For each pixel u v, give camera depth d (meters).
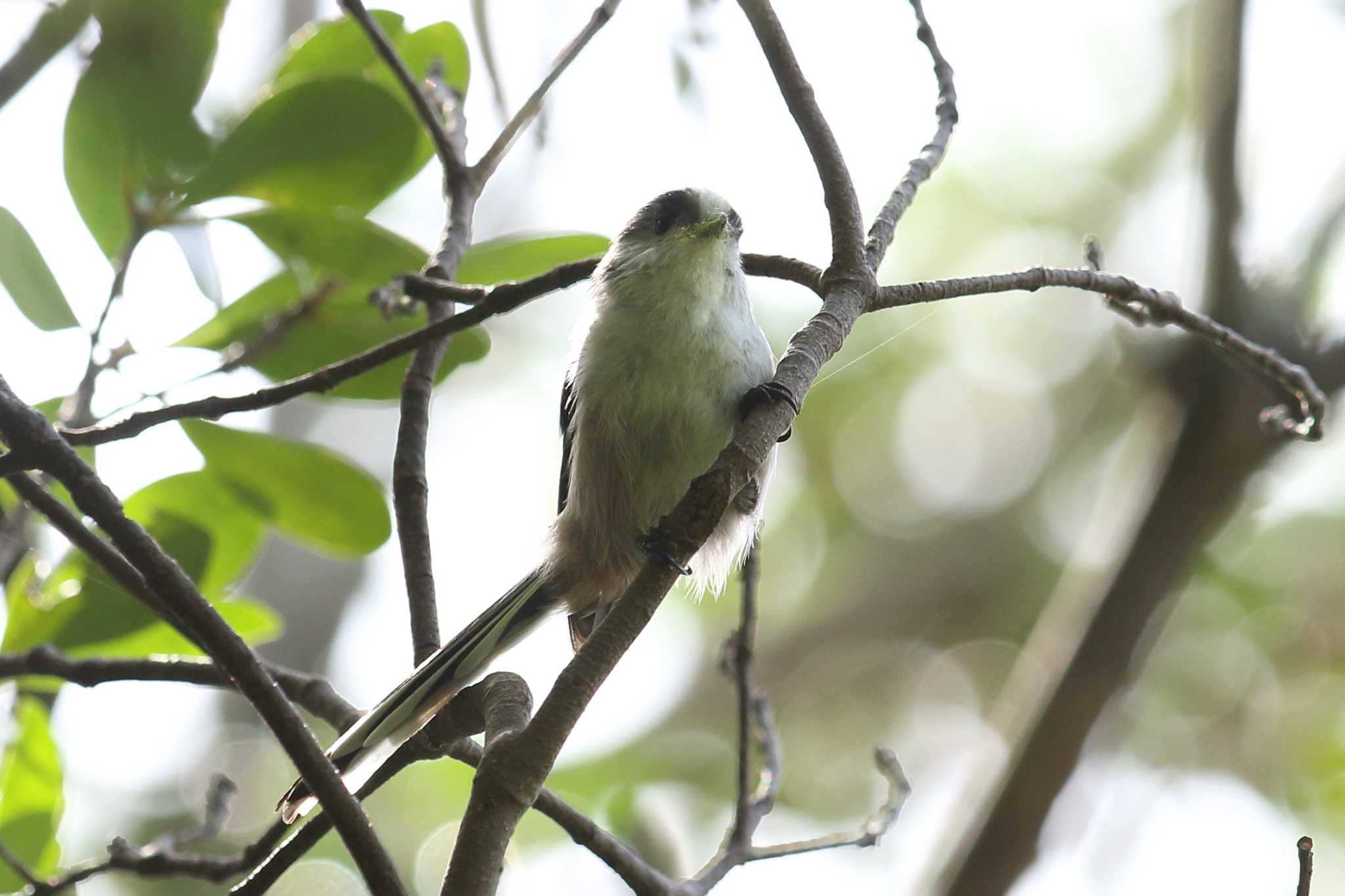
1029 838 12.21
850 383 20.00
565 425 9.08
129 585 5.41
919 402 20.00
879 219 5.95
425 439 7.30
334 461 8.05
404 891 4.45
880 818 8.00
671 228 8.14
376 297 6.50
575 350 8.59
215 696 15.56
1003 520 20.31
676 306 7.87
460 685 6.65
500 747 4.53
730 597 19.09
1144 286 6.63
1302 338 11.66
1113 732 14.16
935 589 19.83
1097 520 14.10
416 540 7.02
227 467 8.03
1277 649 17.25
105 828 14.27
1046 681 12.50
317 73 6.90
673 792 17.61
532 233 8.28
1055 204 19.14
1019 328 19.83
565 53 7.52
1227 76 11.73
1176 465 11.97
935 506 20.45
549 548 8.05
